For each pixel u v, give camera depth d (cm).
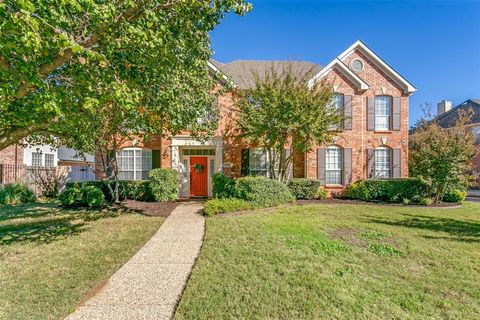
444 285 452
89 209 1157
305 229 788
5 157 1759
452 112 2967
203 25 553
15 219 962
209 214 1005
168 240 700
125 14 479
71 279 461
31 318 346
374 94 1678
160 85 629
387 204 1353
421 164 1380
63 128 654
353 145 1642
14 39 354
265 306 373
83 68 468
